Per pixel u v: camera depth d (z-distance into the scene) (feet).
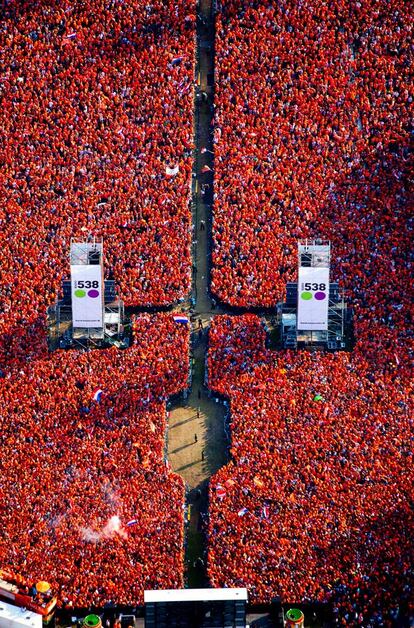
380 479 554.87
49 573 547.08
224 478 558.97
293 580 543.39
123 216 598.34
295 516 551.59
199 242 598.34
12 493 559.38
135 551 549.95
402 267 585.22
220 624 508.12
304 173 599.57
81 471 562.25
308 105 607.78
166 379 575.79
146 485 559.38
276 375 573.74
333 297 581.53
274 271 588.09
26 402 572.51
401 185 596.29
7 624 534.37
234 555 547.90
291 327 579.48
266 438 563.48
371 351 574.56
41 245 595.47
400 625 534.37
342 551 545.44
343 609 538.47
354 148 601.62
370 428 562.66
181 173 603.26
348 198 595.47
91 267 574.56
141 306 588.50
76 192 602.44
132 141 608.19
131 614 544.21
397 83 608.19
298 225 592.60
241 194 597.93
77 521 554.46
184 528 556.92
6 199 602.03
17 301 588.50
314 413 565.94
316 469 557.74
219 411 575.79
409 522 547.90
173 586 545.03
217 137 605.73
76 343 583.58
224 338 579.89
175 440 572.92
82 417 570.05
